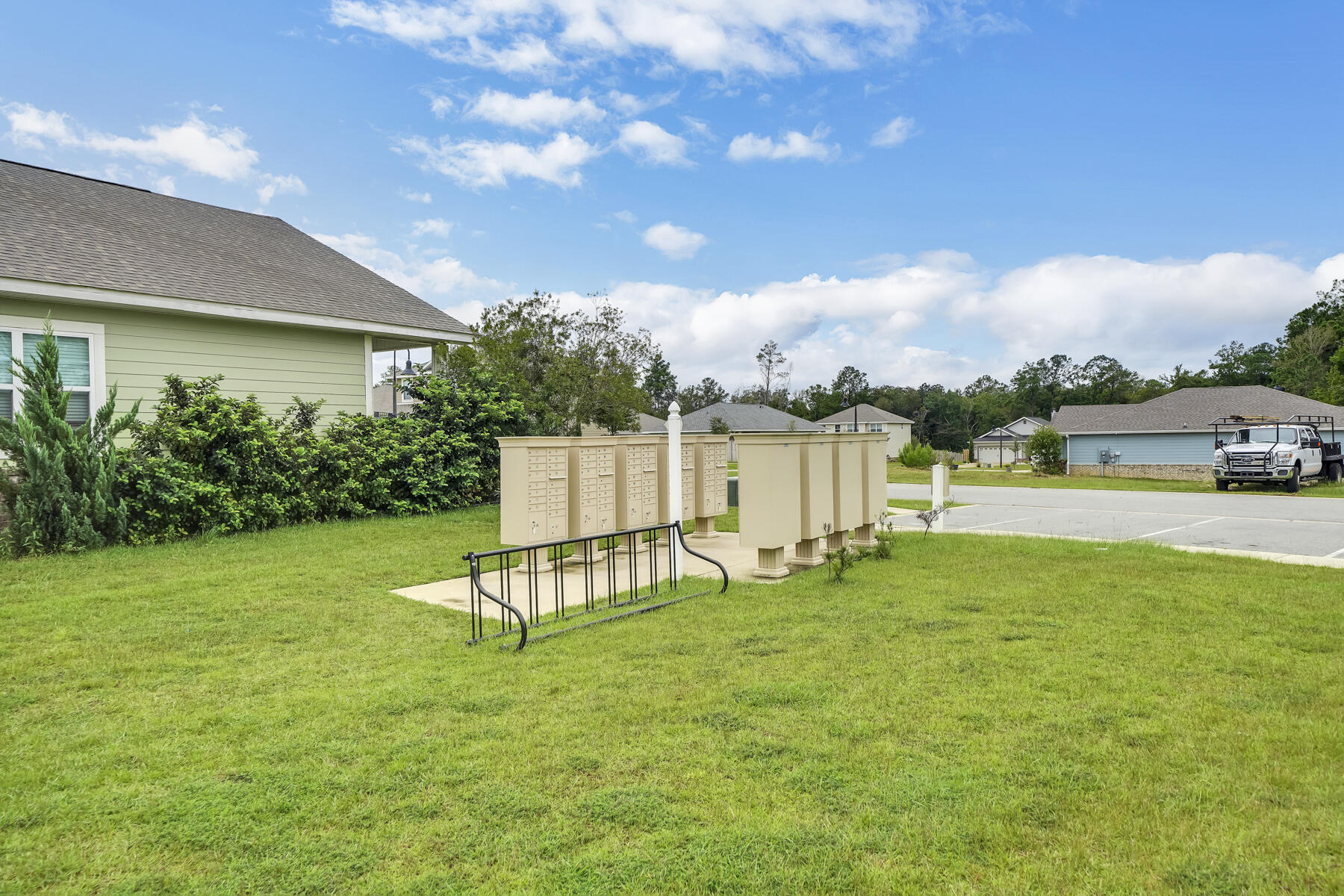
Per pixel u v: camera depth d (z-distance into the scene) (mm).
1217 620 6336
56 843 2904
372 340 16109
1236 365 79062
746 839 2902
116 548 9547
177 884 2650
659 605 7133
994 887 2592
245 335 13297
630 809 3152
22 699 4465
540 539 8758
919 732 3953
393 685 4762
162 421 10719
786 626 6316
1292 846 2789
